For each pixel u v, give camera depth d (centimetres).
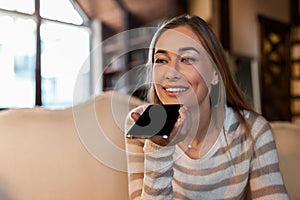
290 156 129
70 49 274
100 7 305
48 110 122
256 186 99
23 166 109
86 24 298
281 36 500
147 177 82
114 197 117
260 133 101
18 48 246
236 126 102
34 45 255
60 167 113
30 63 250
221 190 101
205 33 94
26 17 252
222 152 98
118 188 118
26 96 245
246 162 100
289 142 131
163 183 82
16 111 118
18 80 243
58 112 122
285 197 96
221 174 99
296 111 501
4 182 107
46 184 111
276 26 491
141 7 340
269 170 98
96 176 116
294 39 516
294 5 518
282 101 482
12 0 245
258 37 459
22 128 113
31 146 112
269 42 475
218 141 98
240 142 100
